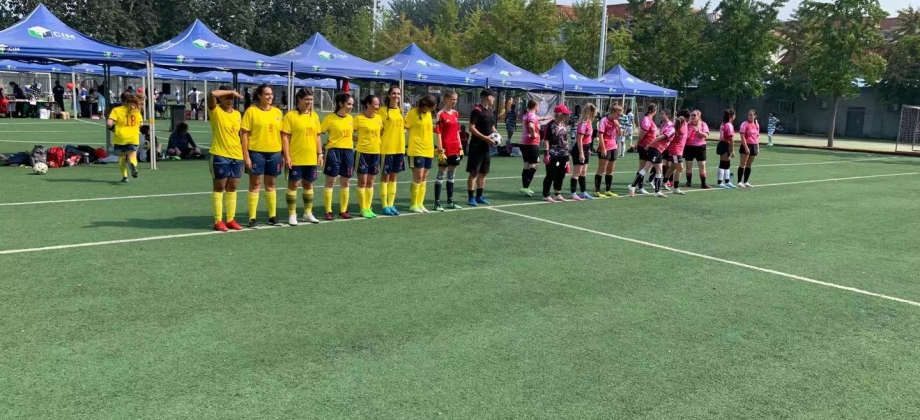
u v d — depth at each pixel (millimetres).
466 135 18656
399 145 9406
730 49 35844
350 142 8961
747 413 3799
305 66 16500
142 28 53094
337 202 10688
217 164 7828
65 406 3545
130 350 4324
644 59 35750
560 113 11383
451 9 48875
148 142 15945
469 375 4164
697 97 45625
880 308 5949
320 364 4234
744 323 5391
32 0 49750
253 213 8336
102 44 14117
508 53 36750
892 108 42688
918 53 40625
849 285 6711
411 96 44469
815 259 7836
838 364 4602
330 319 5078
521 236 8477
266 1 63000
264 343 4543
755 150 14594
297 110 8438
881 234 9617
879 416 3830
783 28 46219
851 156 27328
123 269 6188
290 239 7777
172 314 5031
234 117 7930
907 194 14641
